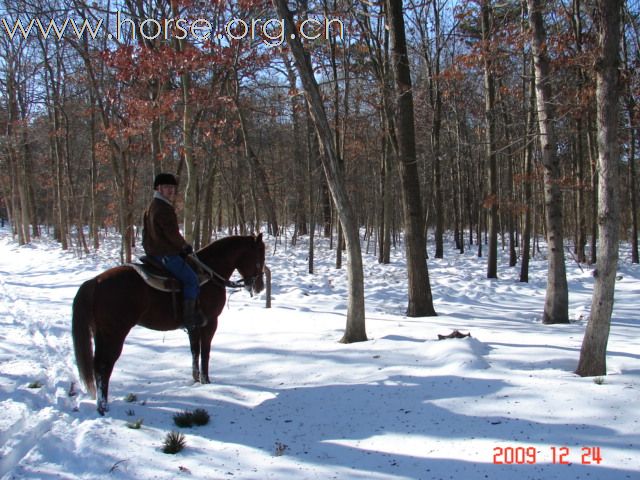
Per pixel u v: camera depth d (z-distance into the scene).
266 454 4.47
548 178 10.98
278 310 11.70
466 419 4.86
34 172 37.59
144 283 5.79
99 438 4.70
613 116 5.48
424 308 11.41
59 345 8.57
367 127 23.73
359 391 5.81
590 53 9.36
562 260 11.03
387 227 23.02
